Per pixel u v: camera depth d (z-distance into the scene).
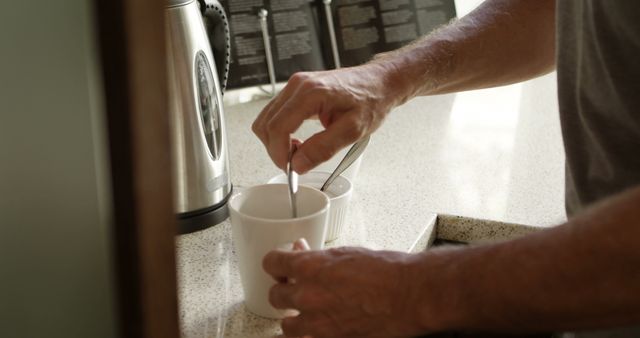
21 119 0.69
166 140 0.37
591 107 0.74
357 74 0.83
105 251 0.75
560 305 0.52
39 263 0.74
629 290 0.50
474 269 0.55
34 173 0.71
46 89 0.70
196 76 0.89
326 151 0.78
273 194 0.81
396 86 0.86
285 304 0.64
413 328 0.58
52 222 0.73
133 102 0.35
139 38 0.35
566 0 0.78
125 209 0.37
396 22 1.48
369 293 0.58
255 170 1.12
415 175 1.12
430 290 0.56
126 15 0.34
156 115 0.36
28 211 0.72
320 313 0.60
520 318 0.54
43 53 0.69
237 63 1.36
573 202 0.80
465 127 1.32
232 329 0.76
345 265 0.59
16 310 0.74
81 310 0.77
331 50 1.43
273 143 0.77
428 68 0.89
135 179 0.36
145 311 0.39
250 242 0.74
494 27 0.95
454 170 1.14
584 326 0.54
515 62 0.97
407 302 0.57
